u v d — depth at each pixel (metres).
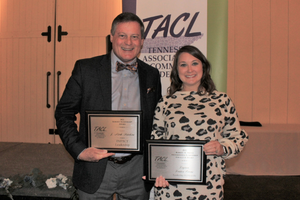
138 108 1.64
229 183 3.23
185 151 1.41
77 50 4.39
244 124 3.77
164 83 2.41
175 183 1.42
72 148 1.44
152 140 1.43
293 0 4.10
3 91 4.55
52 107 4.46
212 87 1.62
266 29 4.18
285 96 4.19
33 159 3.08
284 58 4.16
